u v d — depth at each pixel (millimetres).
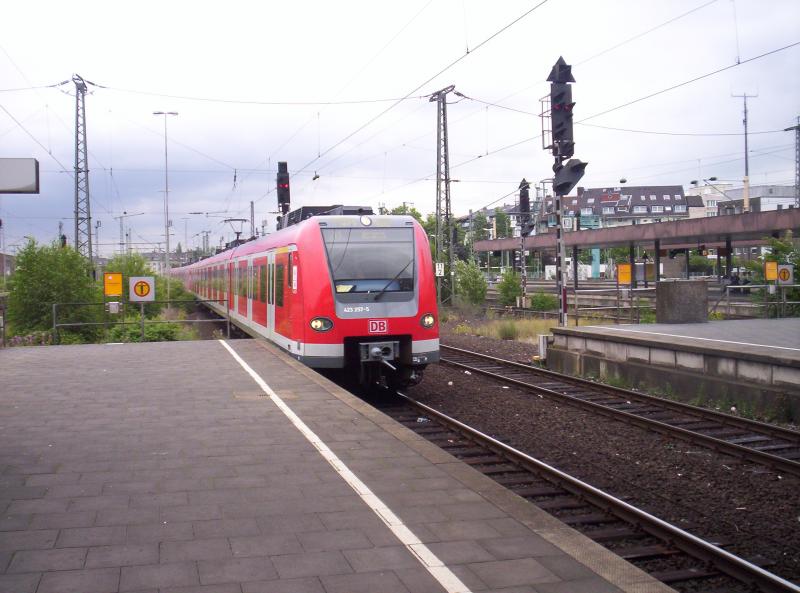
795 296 24125
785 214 31578
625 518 6574
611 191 125250
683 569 5555
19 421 8789
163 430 8312
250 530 5117
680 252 60219
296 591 4148
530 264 93875
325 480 6348
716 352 12188
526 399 13117
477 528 5176
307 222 13328
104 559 4578
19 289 24562
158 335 21859
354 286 12719
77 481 6301
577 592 4176
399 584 4258
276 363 13977
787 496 7441
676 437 9992
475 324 31562
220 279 29906
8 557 4598
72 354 15844
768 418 10930
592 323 24891
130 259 33562
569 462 8891
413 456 7156
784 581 5004
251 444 7648
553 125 17531
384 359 12711
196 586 4191
